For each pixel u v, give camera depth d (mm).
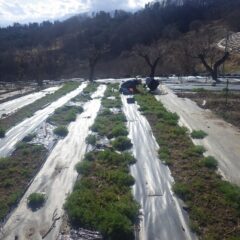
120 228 6934
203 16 105250
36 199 8273
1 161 10891
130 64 58406
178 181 9328
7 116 19016
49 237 6953
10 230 7230
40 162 10938
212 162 10328
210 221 7340
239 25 83812
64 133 14375
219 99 22141
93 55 44406
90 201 8062
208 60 52281
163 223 7383
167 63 51219
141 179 9562
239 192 8312
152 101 21219
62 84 38156
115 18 126312
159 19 101500
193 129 14555
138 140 13094
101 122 16016
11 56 73625
